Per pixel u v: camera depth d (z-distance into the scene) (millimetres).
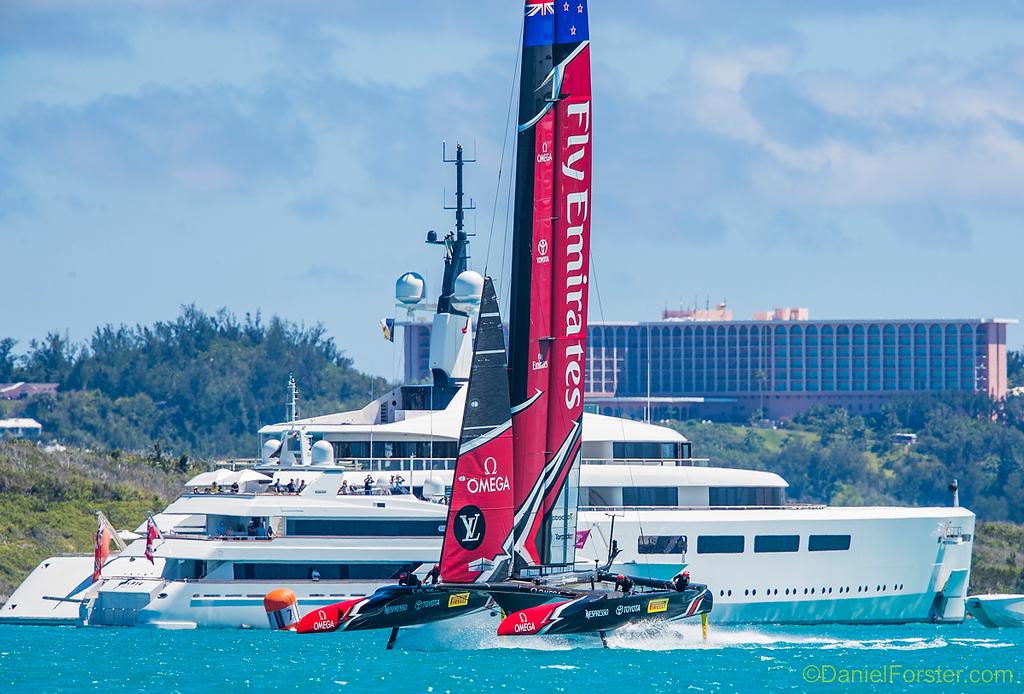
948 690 190750
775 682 193625
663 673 197875
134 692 183000
